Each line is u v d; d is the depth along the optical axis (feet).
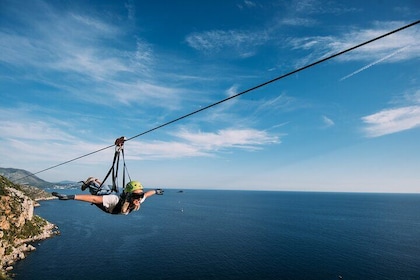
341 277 226.58
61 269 237.45
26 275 223.30
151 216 584.40
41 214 574.97
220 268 245.24
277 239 364.99
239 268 245.45
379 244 345.31
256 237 375.25
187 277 223.92
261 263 259.60
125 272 232.53
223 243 334.85
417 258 280.31
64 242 325.83
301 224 508.94
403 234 419.13
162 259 267.39
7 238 288.92
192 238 360.07
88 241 332.80
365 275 230.89
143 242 332.60
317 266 252.62
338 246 330.54
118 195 28.45
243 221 529.04
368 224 526.16
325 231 434.71
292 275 230.27
